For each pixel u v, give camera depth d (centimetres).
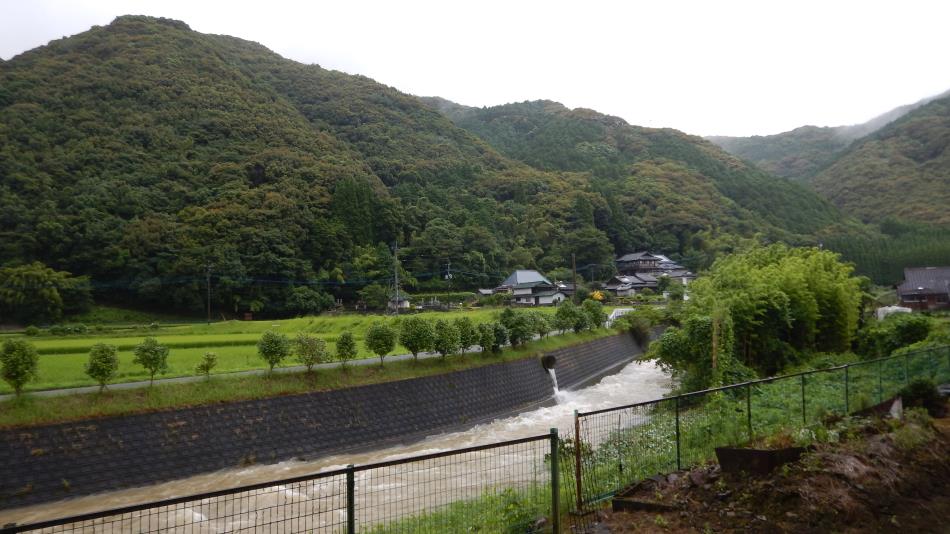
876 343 2597
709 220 10256
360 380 2177
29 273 4812
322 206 6962
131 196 5938
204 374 1922
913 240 8575
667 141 15688
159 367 1778
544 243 8825
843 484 743
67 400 1561
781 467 764
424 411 2255
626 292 7819
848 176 13675
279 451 1780
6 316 4741
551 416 2564
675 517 710
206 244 5731
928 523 712
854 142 16562
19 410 1467
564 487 824
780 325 2402
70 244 5356
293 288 5878
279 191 6844
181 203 6228
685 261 9250
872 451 862
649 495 787
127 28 10088
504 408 2652
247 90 9588
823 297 2669
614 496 789
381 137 10931
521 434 2220
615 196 10525
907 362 1586
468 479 1276
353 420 2014
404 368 2388
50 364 2183
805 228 10900
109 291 5419
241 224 6053
